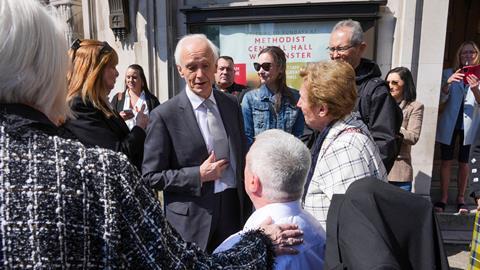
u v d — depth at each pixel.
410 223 0.95
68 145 0.75
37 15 0.75
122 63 4.70
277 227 1.20
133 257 0.75
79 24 4.98
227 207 2.09
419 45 3.80
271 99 3.02
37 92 0.77
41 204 0.67
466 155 3.94
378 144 2.04
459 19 4.96
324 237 1.30
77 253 0.68
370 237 0.90
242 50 4.23
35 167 0.69
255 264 1.04
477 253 2.11
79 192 0.70
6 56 0.71
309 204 1.58
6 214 0.65
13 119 0.72
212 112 2.09
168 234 0.84
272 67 2.95
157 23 4.42
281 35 4.12
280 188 1.26
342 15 3.90
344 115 1.60
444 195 4.04
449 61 5.06
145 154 1.97
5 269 0.63
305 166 1.28
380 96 2.09
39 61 0.75
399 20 3.87
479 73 3.61
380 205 0.97
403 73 3.36
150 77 4.54
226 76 3.69
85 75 2.00
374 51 3.97
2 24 0.71
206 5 4.36
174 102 2.02
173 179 1.90
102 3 4.75
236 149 2.15
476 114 3.81
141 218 0.77
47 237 0.65
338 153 1.50
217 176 1.92
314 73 1.61
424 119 3.90
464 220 3.87
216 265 0.94
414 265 0.92
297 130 3.01
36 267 0.64
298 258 1.20
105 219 0.71
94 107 1.99
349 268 0.90
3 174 0.67
